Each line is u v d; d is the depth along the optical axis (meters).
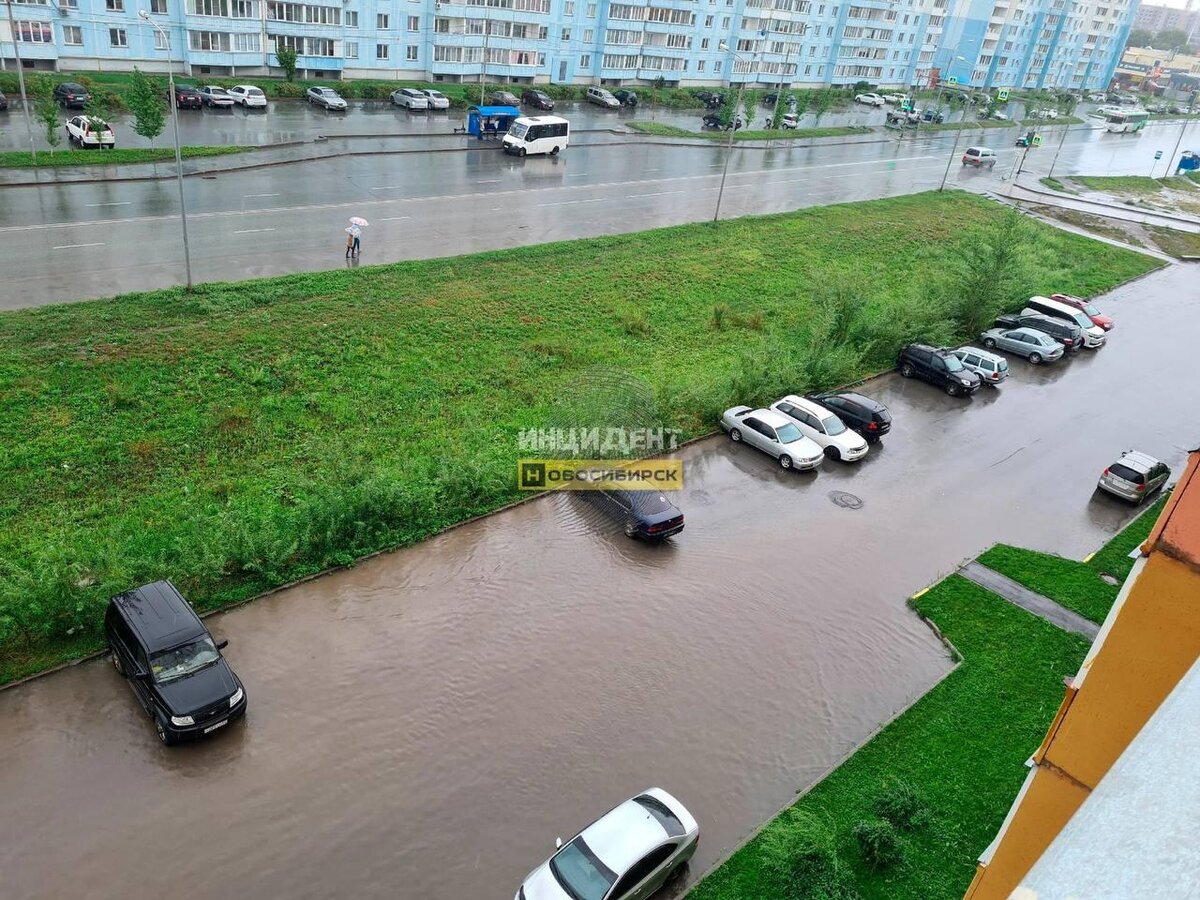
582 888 13.10
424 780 15.86
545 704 17.81
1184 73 189.62
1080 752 9.10
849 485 27.38
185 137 51.75
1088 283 49.78
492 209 48.09
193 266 35.22
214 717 15.81
